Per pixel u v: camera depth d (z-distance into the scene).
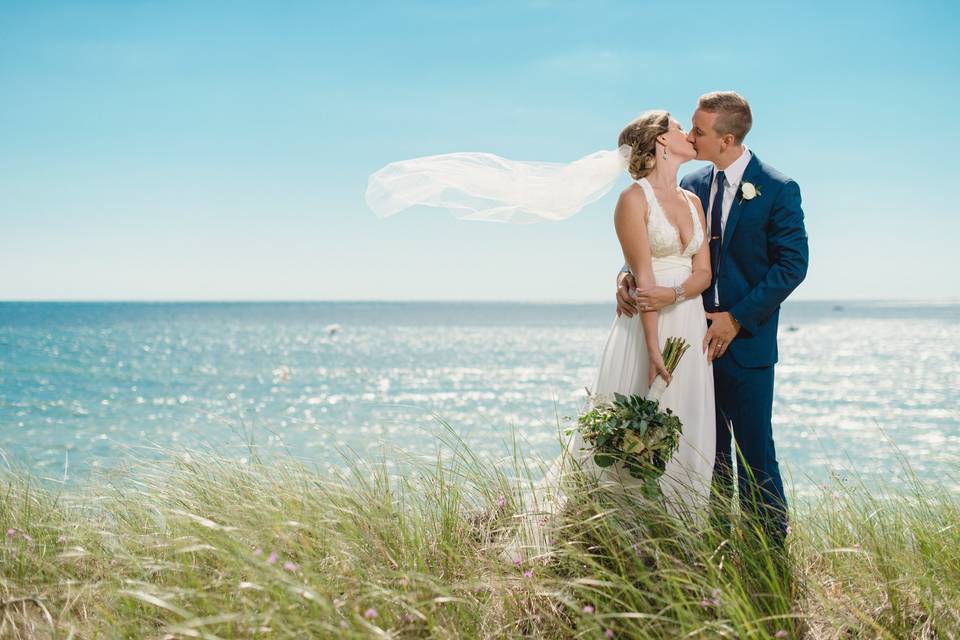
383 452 3.69
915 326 123.25
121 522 3.34
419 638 2.45
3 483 3.80
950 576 2.88
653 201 3.42
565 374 38.78
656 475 3.11
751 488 3.42
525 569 2.90
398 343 70.12
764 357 3.64
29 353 49.12
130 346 58.75
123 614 2.59
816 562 3.34
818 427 21.97
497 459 3.65
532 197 3.58
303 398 27.81
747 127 3.69
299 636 2.29
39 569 2.92
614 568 2.86
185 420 19.08
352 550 2.86
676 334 3.50
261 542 2.79
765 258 3.71
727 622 2.42
